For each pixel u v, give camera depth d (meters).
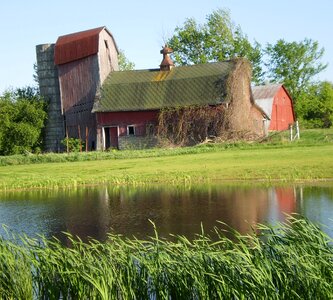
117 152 44.84
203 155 39.66
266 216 18.47
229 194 23.55
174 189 26.05
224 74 53.47
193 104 52.09
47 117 58.56
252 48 82.44
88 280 9.55
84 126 57.03
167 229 17.42
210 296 9.48
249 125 53.81
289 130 50.56
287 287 9.17
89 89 56.91
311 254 9.59
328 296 8.87
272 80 84.75
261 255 9.66
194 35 80.25
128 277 9.98
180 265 9.91
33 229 18.23
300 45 83.88
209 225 17.66
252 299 9.14
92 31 57.66
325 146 39.50
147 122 53.94
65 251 10.60
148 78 56.41
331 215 17.94
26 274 10.70
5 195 26.80
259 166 30.69
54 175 33.12
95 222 19.05
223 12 79.94
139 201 23.03
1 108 56.44
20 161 43.25
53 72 59.03
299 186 24.61
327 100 81.75
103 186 28.59
